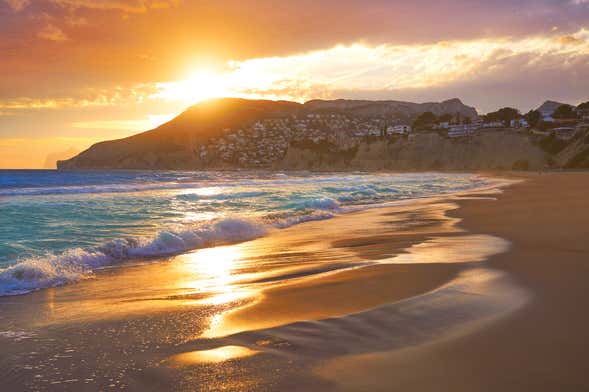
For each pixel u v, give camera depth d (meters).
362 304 5.18
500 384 3.07
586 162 123.38
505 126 174.50
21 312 5.36
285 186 37.66
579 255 7.99
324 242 11.29
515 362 3.42
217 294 6.15
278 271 7.86
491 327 4.19
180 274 7.81
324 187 35.62
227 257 9.49
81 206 18.78
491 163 153.25
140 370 3.54
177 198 23.95
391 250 9.54
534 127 166.62
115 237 11.45
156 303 5.70
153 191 30.55
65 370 3.58
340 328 4.34
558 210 16.86
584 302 4.95
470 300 5.12
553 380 3.13
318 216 16.69
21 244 10.16
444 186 40.47
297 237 12.28
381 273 6.94
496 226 12.81
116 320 4.91
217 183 43.38
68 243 10.47
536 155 145.88
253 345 3.97
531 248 8.87
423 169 164.62
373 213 18.12
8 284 6.79
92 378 3.42
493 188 36.59
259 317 4.85
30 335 4.46
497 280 6.05
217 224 12.77
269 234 12.92
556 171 118.88
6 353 3.96
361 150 186.25
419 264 7.55
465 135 169.25
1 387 3.29
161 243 10.47
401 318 4.57
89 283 7.11
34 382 3.38
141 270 8.18
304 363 3.51
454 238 10.87
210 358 3.70
